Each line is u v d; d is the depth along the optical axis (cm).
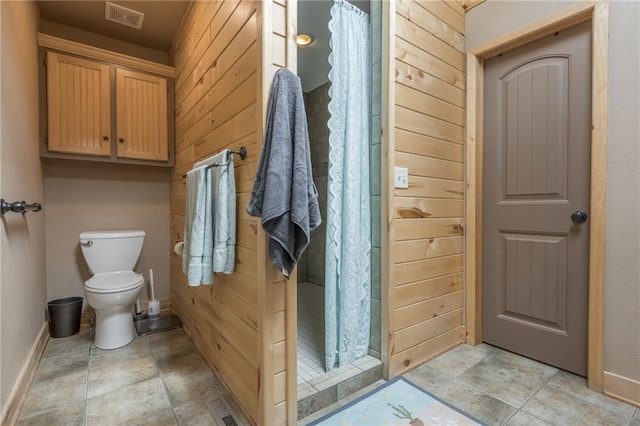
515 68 195
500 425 132
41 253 219
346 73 167
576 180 170
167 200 292
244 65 143
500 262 203
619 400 149
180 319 255
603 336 155
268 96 125
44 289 227
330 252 164
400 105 173
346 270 165
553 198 180
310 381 151
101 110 242
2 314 132
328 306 162
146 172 282
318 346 195
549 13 175
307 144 126
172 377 172
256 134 130
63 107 227
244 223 143
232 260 146
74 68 232
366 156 175
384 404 146
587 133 166
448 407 144
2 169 141
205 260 149
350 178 166
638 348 145
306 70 300
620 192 151
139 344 214
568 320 174
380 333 171
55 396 154
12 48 160
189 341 219
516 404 146
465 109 213
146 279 281
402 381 166
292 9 132
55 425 133
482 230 212
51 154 224
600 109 156
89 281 210
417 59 182
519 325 194
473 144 208
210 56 186
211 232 150
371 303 177
